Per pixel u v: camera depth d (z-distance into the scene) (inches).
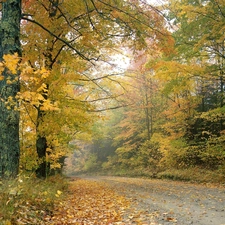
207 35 468.8
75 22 360.5
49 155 442.6
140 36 301.3
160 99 996.6
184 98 797.2
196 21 491.8
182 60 597.9
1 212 159.0
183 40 520.4
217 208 266.5
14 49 219.3
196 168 709.9
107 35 349.4
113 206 297.4
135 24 292.5
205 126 772.0
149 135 1026.1
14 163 211.3
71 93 491.5
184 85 543.2
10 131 210.7
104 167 1459.2
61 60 366.9
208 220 213.5
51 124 354.6
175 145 764.0
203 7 461.1
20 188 206.4
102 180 878.4
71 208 266.8
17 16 226.8
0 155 207.9
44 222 191.6
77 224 205.0
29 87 287.9
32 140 386.3
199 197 351.6
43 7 327.9
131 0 296.2
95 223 212.1
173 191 437.1
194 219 218.1
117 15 299.3
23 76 192.7
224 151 608.4
